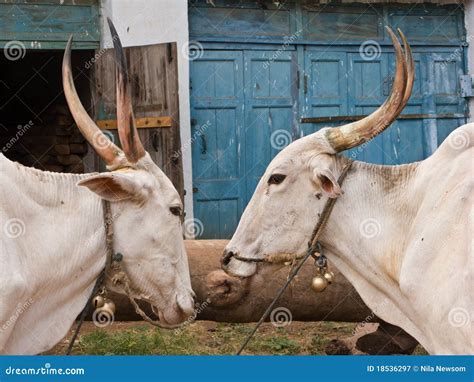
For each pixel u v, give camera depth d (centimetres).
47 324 415
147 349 630
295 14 955
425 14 1000
